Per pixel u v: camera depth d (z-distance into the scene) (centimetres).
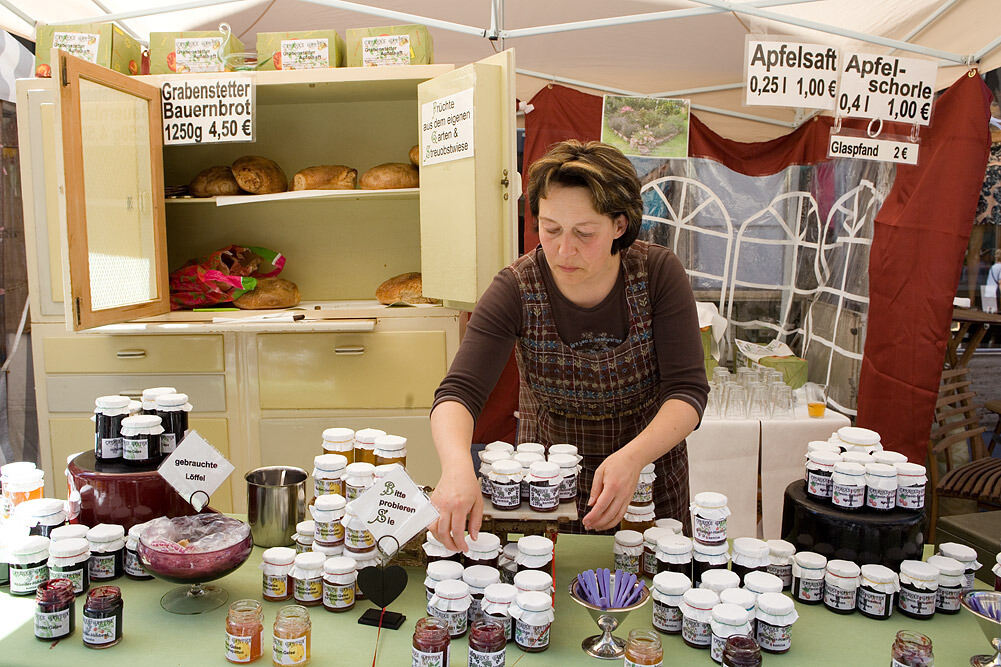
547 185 136
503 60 228
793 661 113
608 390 166
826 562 132
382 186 286
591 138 350
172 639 118
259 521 151
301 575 128
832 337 350
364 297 332
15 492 148
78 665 110
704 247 362
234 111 272
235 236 329
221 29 281
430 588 121
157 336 279
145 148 267
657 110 311
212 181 296
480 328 159
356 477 134
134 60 287
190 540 129
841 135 253
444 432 140
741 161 356
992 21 264
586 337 162
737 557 130
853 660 114
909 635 106
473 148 230
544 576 120
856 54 246
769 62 242
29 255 278
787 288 365
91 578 139
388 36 279
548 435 181
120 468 148
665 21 319
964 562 133
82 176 228
